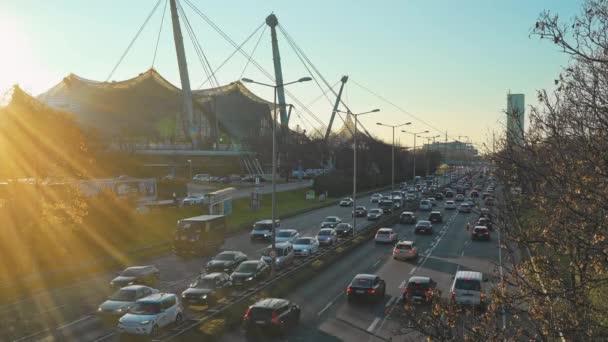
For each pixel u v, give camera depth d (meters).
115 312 24.84
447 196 107.19
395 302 29.48
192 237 44.53
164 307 23.56
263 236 53.91
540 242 12.77
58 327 24.41
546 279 12.93
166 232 55.22
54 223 42.28
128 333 22.25
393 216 70.62
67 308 28.00
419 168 188.00
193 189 104.94
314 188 114.62
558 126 14.94
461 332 15.60
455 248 49.50
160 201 71.00
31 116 47.41
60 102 167.62
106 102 169.25
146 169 112.00
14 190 41.44
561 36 10.70
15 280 34.38
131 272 32.69
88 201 46.94
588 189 11.33
